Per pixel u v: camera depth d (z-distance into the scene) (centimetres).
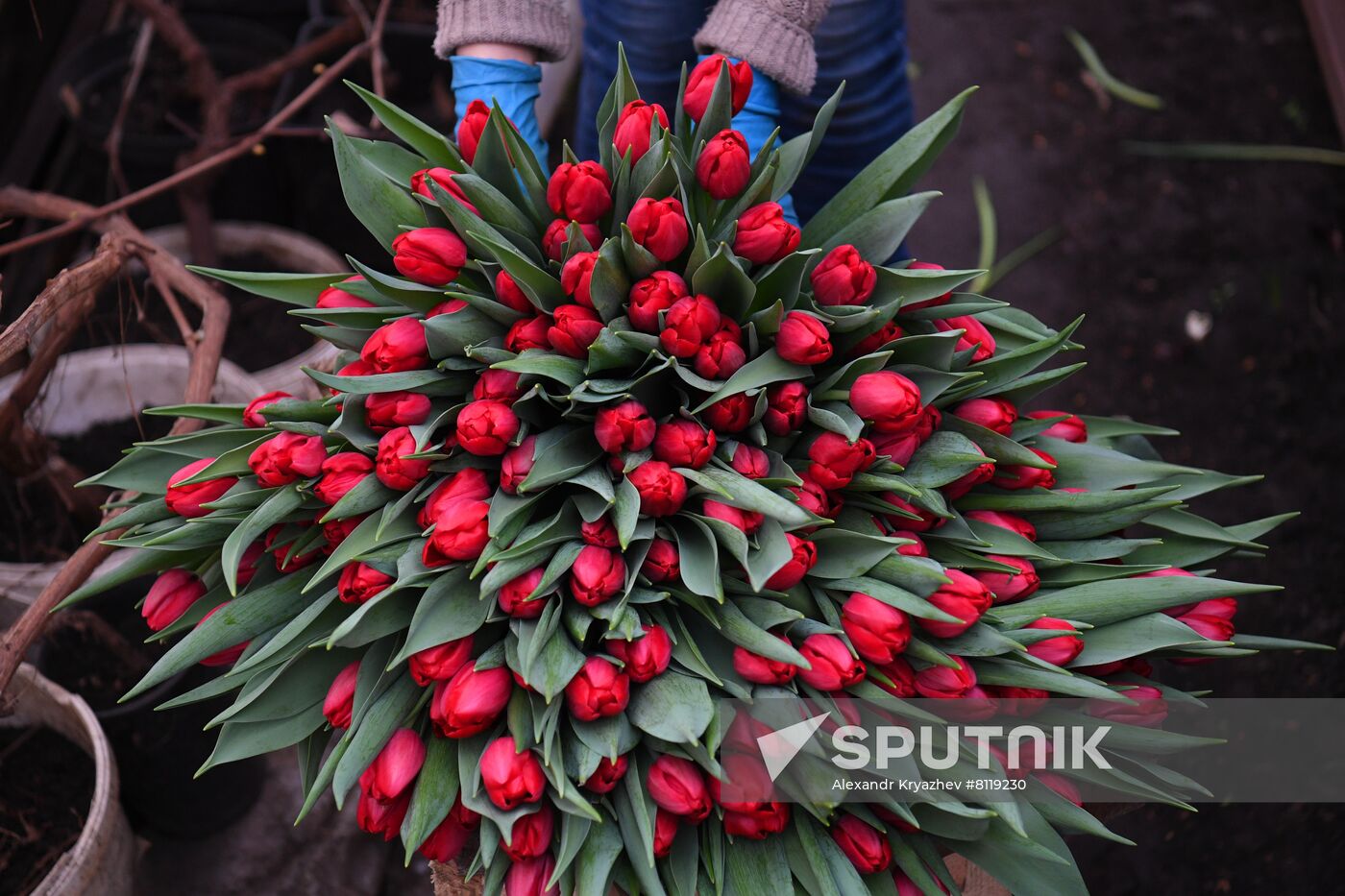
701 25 142
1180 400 233
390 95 240
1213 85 287
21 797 144
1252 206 263
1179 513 100
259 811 169
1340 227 260
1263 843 176
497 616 80
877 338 87
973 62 292
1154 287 250
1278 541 212
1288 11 303
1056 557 92
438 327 81
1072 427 103
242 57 238
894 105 151
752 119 113
